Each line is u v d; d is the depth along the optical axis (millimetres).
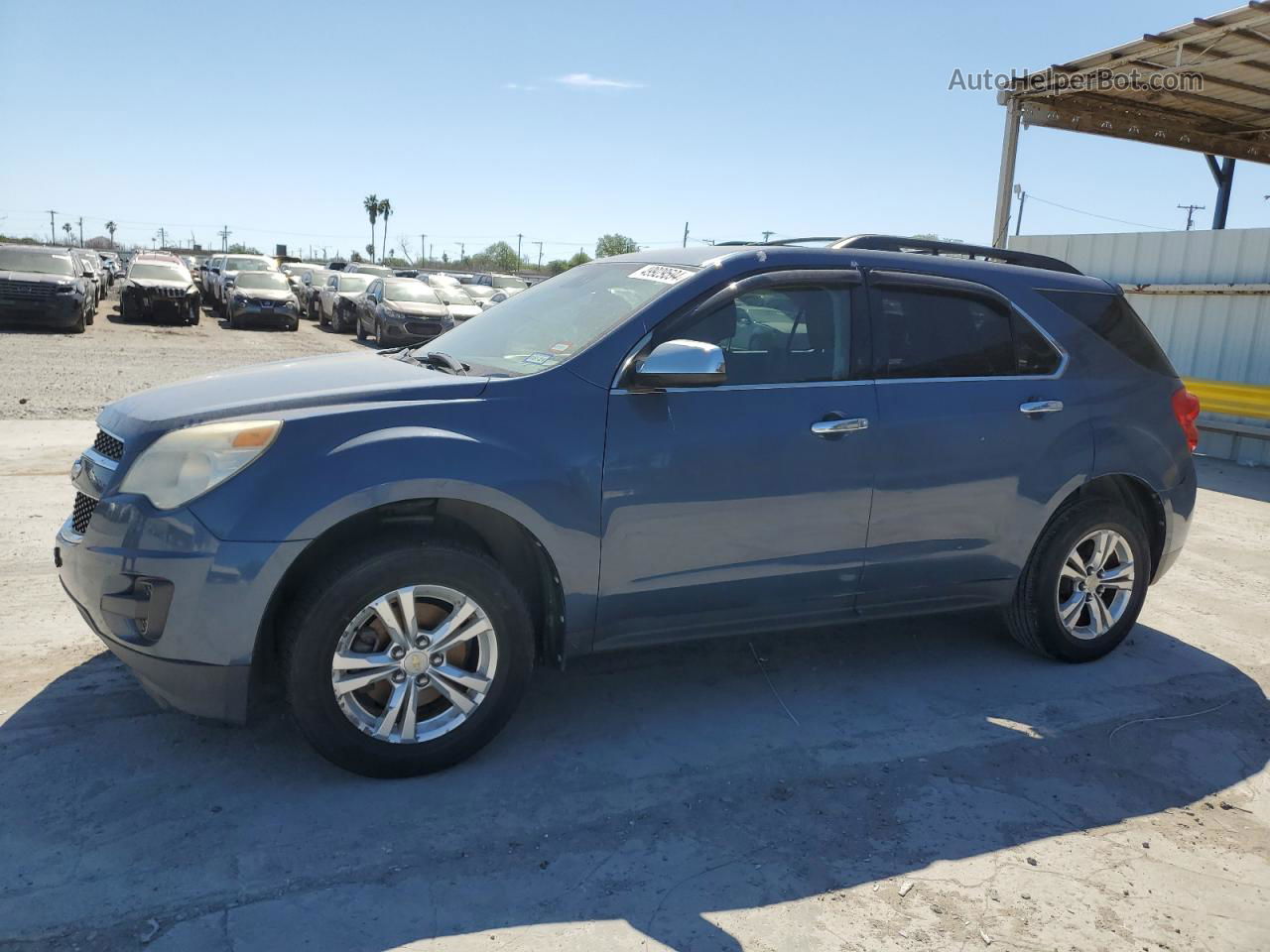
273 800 3061
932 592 4133
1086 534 4398
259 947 2410
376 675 3115
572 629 3441
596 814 3105
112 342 18484
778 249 3855
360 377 3492
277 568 2910
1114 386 4438
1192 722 4055
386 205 97375
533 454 3232
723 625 3746
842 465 3740
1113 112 12867
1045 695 4242
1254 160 14781
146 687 3158
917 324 4008
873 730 3816
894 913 2693
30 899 2529
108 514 3023
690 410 3502
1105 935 2654
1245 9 8719
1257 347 10594
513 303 4387
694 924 2596
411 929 2512
